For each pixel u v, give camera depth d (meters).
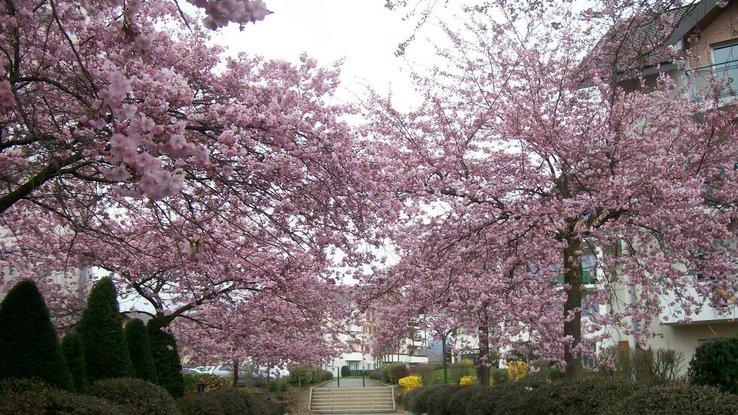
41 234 10.12
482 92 10.82
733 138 10.55
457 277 10.61
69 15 6.21
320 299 13.09
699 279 9.84
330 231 8.06
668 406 6.99
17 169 7.18
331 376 39.75
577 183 10.27
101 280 10.52
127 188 5.26
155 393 9.34
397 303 12.94
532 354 10.19
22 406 6.14
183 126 4.50
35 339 7.61
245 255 10.02
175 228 6.66
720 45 13.24
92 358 9.98
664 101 10.90
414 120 11.05
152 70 6.76
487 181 10.19
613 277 9.72
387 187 7.93
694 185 9.08
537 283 10.34
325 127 7.35
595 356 9.48
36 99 6.84
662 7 6.56
